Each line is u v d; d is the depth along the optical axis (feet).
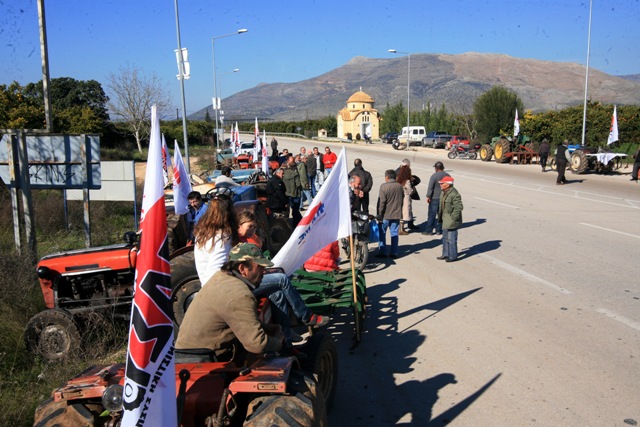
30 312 22.39
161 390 8.86
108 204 52.65
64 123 119.34
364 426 15.11
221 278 11.76
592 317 22.81
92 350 19.57
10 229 39.88
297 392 10.98
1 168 30.73
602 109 117.80
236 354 12.21
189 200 26.17
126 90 142.51
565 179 77.36
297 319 18.72
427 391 16.97
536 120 122.31
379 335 21.80
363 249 31.04
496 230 43.09
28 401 15.70
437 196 42.86
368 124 297.33
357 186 37.60
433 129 241.14
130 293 20.94
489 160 114.93
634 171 75.87
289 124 333.83
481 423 14.96
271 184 40.70
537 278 29.07
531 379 17.39
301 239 18.51
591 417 15.03
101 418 10.93
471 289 27.53
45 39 31.53
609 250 35.12
